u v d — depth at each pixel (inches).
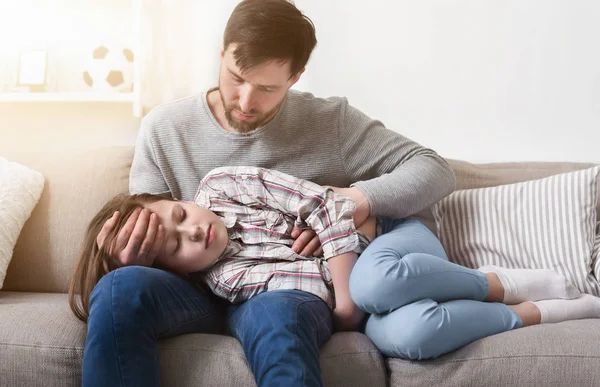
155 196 53.8
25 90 82.7
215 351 43.8
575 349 42.4
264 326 41.3
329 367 43.4
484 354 43.1
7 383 43.6
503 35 78.9
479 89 79.7
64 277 62.7
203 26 83.0
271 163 58.4
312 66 81.3
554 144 79.0
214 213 54.3
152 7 83.3
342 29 80.7
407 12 80.0
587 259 58.1
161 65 83.8
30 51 83.6
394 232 54.2
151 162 60.1
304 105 59.8
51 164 67.1
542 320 49.9
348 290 49.3
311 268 50.4
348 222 50.9
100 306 41.1
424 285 45.9
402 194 55.4
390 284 45.1
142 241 48.9
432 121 80.5
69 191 65.1
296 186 53.1
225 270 51.4
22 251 63.1
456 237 63.7
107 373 39.2
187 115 59.4
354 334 47.9
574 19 78.0
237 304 51.3
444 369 43.1
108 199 65.2
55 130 85.3
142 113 84.3
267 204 54.2
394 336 43.9
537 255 59.7
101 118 84.7
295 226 53.5
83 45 85.4
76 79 85.6
